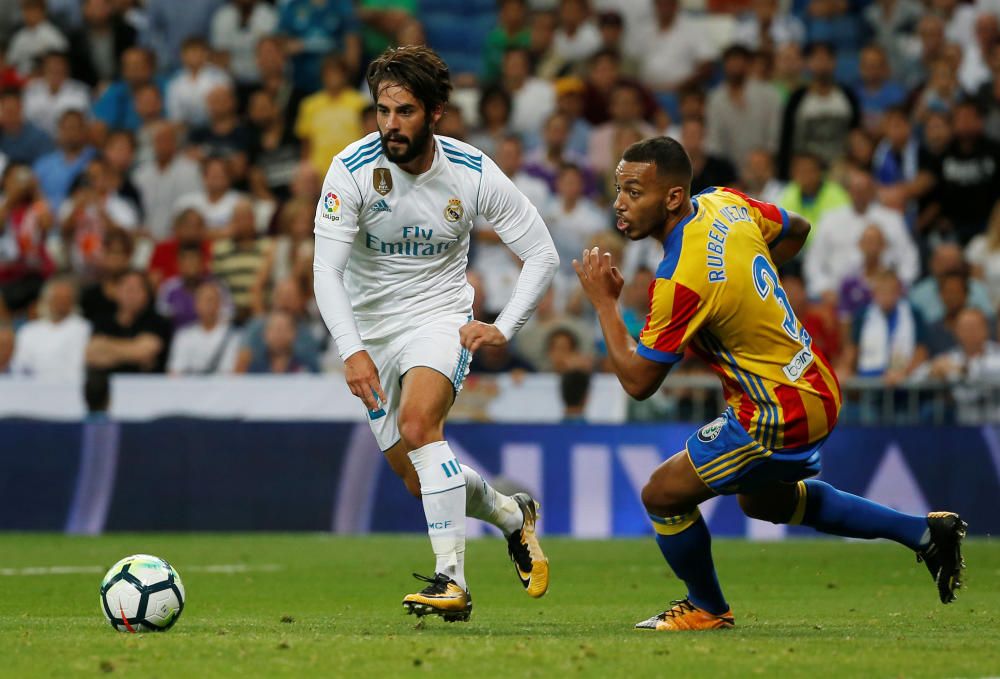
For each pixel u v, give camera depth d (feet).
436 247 70.44
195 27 216.74
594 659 53.11
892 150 185.78
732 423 65.41
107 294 171.01
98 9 213.87
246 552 126.41
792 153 187.32
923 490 143.95
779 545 138.10
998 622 70.95
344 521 149.48
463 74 222.28
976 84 202.80
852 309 164.66
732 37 214.28
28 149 203.72
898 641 60.13
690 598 68.69
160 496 150.92
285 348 159.74
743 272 64.44
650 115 194.18
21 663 52.37
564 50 208.03
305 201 173.99
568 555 124.77
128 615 63.41
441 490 66.95
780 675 49.52
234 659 53.11
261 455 150.61
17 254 185.78
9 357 167.73
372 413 72.49
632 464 146.72
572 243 174.60
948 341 155.84
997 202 180.86
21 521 152.15
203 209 184.44
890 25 214.28
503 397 150.61
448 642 58.70
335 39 206.49
